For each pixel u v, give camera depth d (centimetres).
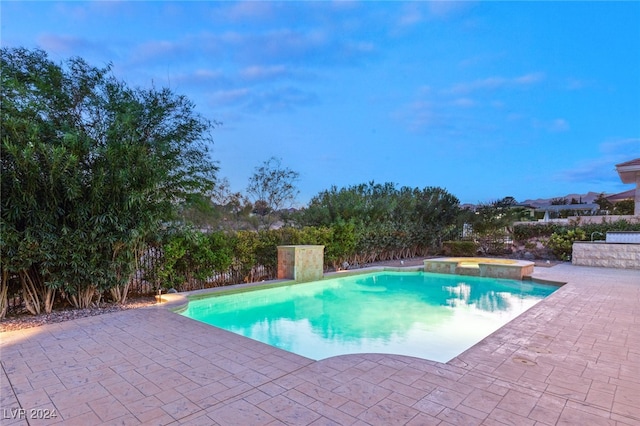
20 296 603
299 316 776
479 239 1761
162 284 788
